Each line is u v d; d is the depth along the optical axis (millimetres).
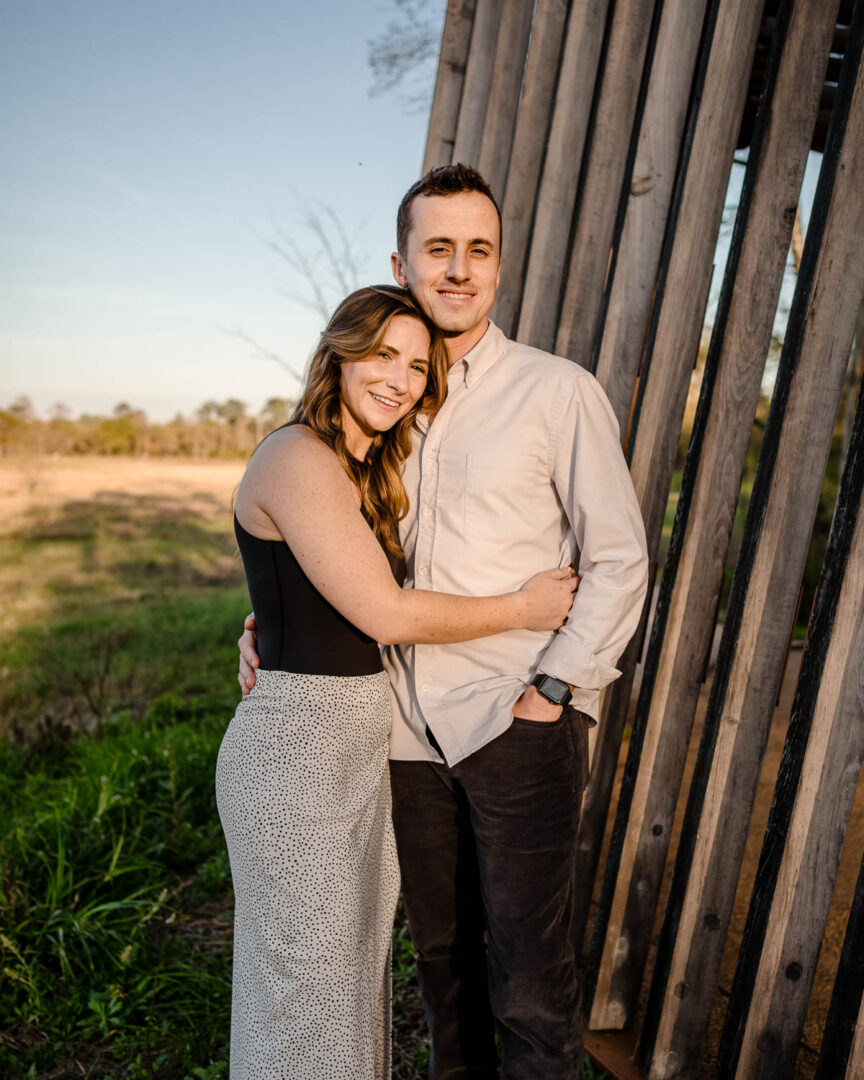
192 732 4496
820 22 1715
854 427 1571
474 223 1542
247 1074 1522
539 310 2346
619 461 1541
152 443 18672
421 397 1621
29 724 5492
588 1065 2047
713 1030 2119
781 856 1646
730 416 1838
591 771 2191
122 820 3215
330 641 1510
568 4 2523
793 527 1704
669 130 1986
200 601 11383
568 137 2320
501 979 1569
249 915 1525
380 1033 1699
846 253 1614
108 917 2670
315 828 1481
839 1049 1497
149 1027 2186
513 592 1541
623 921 2068
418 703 1608
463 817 1684
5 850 2936
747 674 1764
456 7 2920
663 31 1977
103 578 12656
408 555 1678
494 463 1544
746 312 1798
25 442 17172
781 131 1740
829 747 1580
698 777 1879
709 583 1928
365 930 1559
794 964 1646
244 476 1539
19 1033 2191
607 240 2207
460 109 2836
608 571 1502
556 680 1490
